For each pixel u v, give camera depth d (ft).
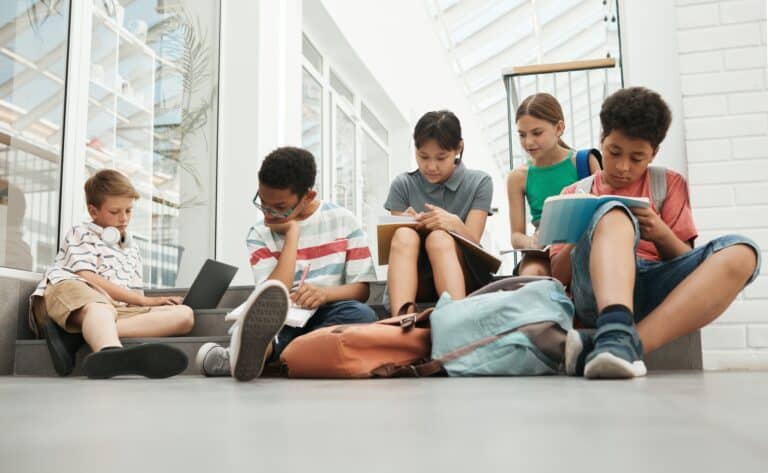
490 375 5.32
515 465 1.39
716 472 1.27
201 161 13.10
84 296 8.02
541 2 28.99
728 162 7.51
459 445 1.70
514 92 11.64
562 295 5.50
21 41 9.09
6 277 8.69
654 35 8.02
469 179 8.37
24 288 9.00
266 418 2.47
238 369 5.45
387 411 2.64
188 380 5.96
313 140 19.15
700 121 7.63
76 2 10.02
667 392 3.34
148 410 2.90
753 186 7.43
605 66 11.07
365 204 24.20
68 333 8.12
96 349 7.43
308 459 1.53
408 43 27.48
